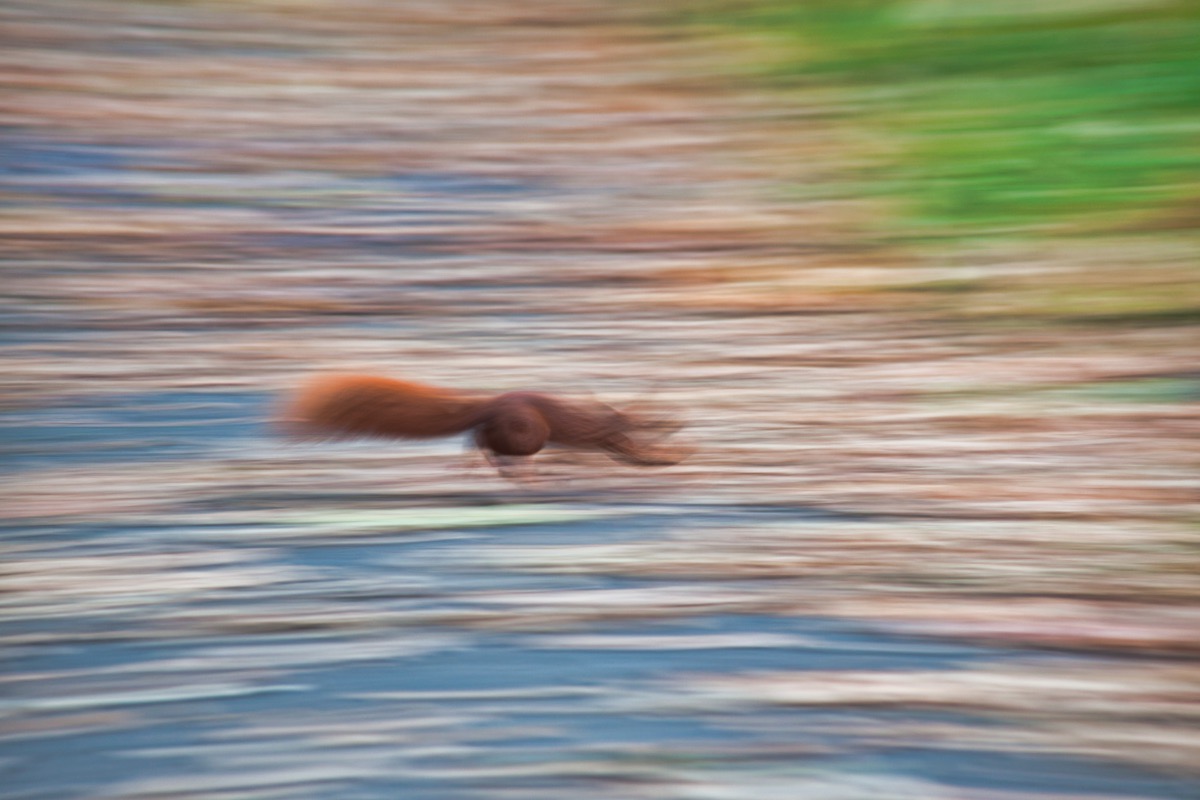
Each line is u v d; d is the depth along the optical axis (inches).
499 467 621.9
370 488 621.0
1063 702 413.7
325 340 867.4
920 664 442.0
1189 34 1577.3
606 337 879.1
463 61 1726.1
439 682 432.1
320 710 412.8
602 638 465.7
